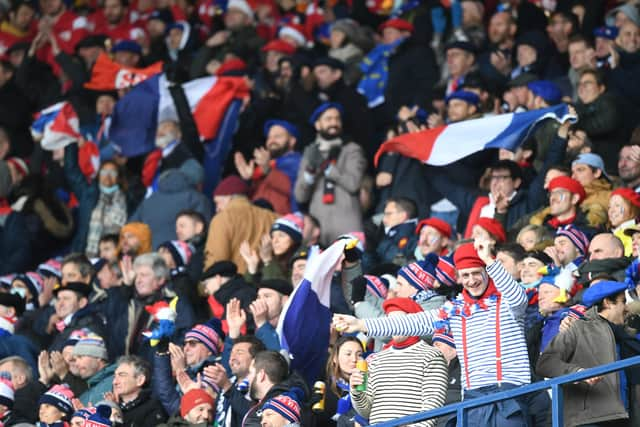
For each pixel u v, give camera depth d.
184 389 39.53
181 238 50.56
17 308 48.88
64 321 47.75
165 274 46.38
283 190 54.22
